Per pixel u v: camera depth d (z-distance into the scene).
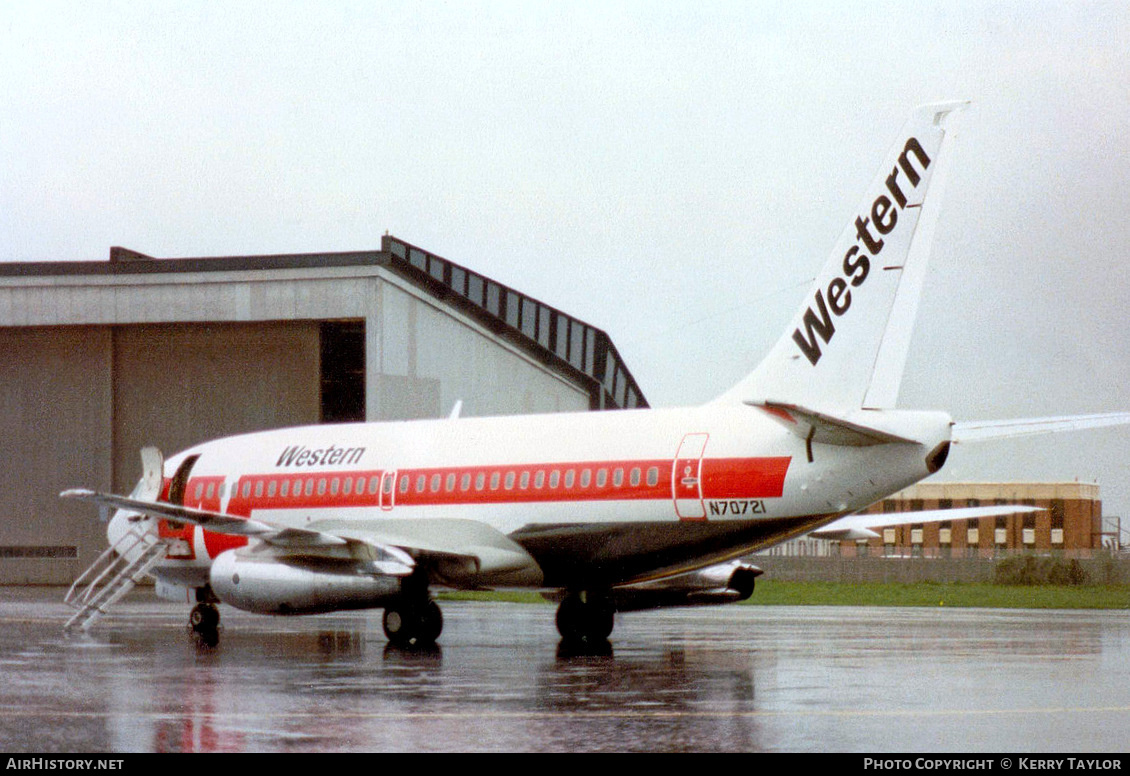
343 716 36.41
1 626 74.19
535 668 49.19
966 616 80.69
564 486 58.53
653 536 56.16
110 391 120.06
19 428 122.25
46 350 121.62
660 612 87.94
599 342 141.62
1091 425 48.56
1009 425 49.88
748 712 36.56
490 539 60.81
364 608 58.62
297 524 67.50
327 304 107.25
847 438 50.53
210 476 71.12
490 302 122.25
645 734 32.91
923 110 52.00
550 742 31.84
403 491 63.97
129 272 112.50
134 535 72.00
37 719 36.16
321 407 116.50
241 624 77.19
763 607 93.62
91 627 73.19
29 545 122.50
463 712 37.00
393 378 107.06
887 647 57.25
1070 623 73.19
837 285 53.19
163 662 52.56
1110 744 31.03
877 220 52.56
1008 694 40.19
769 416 53.81
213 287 110.50
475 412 118.00
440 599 106.88
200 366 119.00
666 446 55.97
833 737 32.25
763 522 53.03
